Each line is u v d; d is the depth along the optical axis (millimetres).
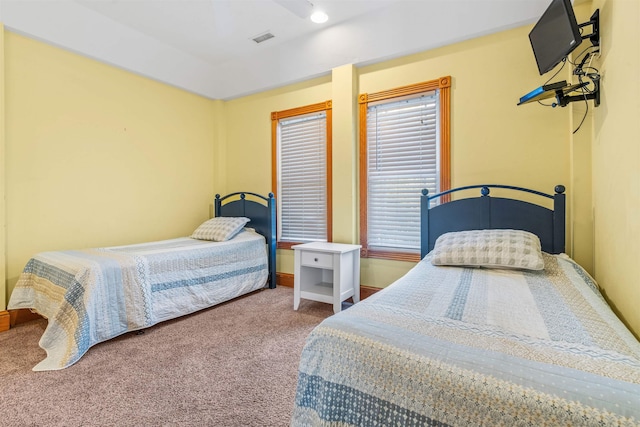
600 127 1878
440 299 1352
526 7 2465
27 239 2752
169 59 3709
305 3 2932
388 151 3219
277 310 3029
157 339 2371
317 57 3459
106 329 2240
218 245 3199
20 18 2615
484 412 761
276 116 3953
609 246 1685
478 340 951
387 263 3203
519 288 1543
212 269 3068
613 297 1604
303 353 1095
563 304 1301
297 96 3803
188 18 3145
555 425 690
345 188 3354
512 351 882
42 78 2818
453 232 2463
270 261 3816
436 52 2922
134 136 3518
